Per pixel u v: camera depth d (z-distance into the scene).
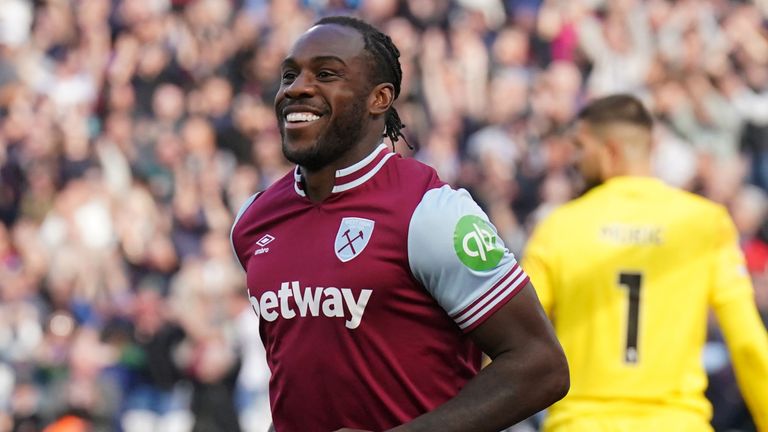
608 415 7.35
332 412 5.19
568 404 7.45
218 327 16.70
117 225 19.22
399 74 5.41
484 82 22.41
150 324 17.00
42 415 16.41
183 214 19.62
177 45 22.89
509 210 19.34
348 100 5.18
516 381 4.98
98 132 22.11
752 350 7.32
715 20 24.31
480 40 23.22
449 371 5.22
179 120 21.69
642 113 7.82
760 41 24.27
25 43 24.09
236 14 23.70
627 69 23.48
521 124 21.30
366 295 5.07
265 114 22.05
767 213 20.75
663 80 22.61
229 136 21.62
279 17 23.52
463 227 5.03
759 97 23.11
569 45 23.70
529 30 23.91
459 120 21.55
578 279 7.53
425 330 5.14
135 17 23.75
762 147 22.30
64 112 22.28
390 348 5.11
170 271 18.86
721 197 20.22
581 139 7.88
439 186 5.21
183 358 16.66
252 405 16.48
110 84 22.70
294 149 5.19
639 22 24.02
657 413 7.33
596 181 7.85
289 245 5.30
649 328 7.42
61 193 20.48
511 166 20.16
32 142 21.39
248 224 5.55
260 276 5.36
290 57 5.23
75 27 24.16
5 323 17.69
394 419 5.14
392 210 5.12
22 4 24.53
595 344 7.45
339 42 5.21
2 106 22.52
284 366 5.28
